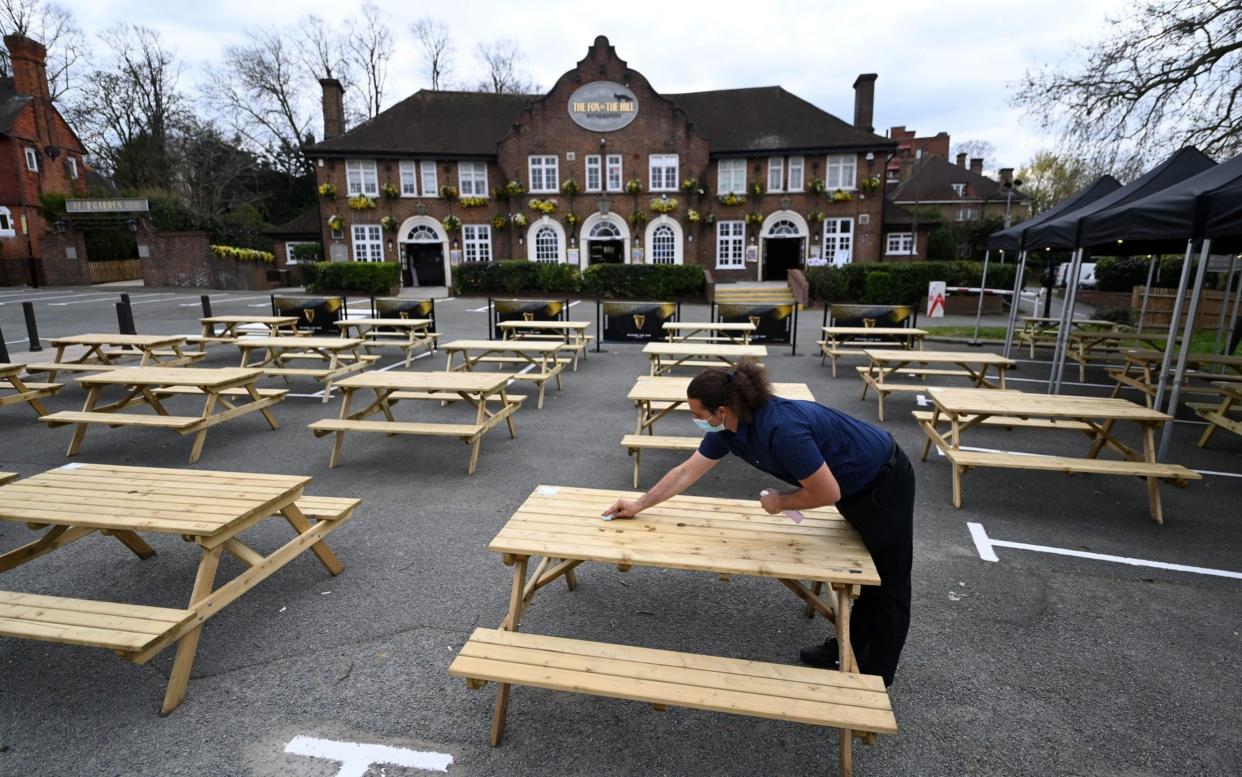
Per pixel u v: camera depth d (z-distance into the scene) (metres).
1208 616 3.62
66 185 34.12
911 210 36.91
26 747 2.63
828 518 3.26
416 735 2.71
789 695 2.37
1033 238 10.66
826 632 3.44
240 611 3.64
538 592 3.85
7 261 30.03
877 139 28.81
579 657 2.60
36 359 10.91
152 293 25.56
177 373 7.03
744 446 2.70
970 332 16.19
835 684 2.44
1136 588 3.93
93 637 2.69
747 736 2.71
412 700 2.93
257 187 45.50
